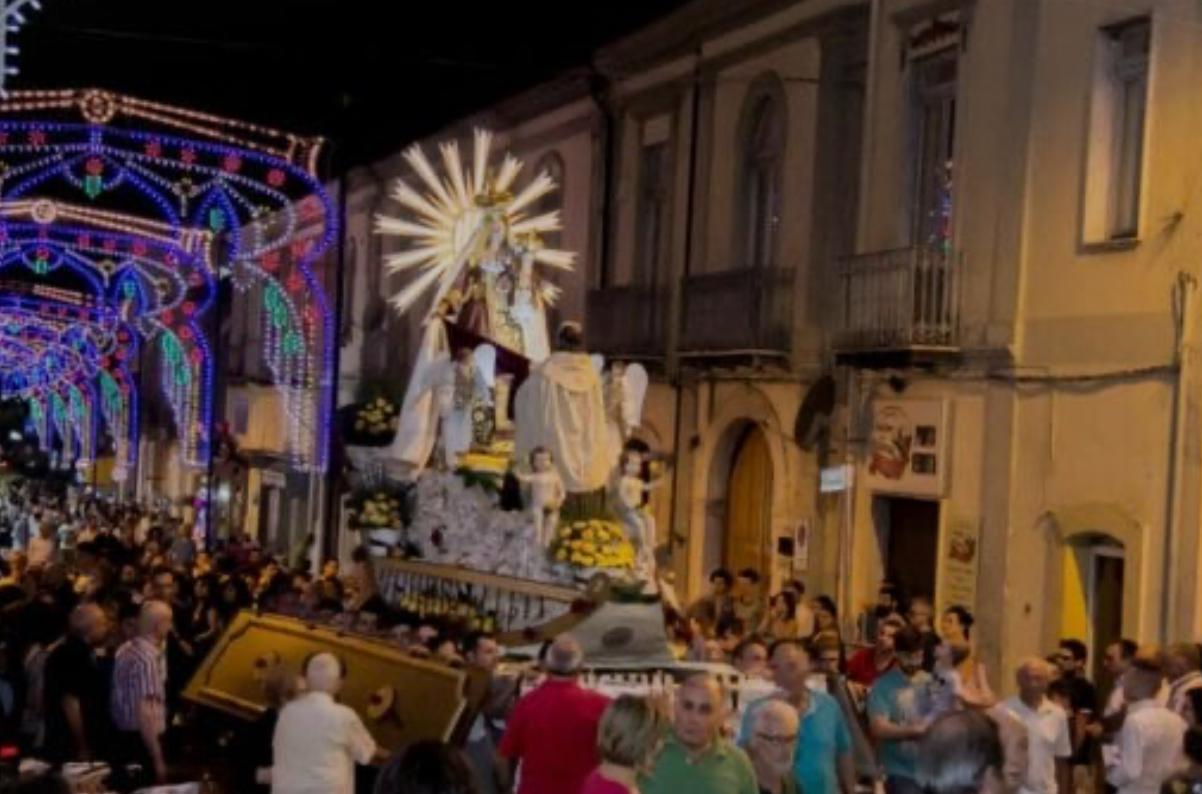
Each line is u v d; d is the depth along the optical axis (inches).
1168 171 610.5
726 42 939.3
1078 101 657.0
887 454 761.0
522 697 422.0
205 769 541.3
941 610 720.3
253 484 1737.2
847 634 775.7
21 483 2381.9
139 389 2213.3
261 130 1026.7
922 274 721.6
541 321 647.1
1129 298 625.3
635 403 583.8
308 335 1577.3
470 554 568.4
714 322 898.7
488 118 1253.1
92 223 1406.3
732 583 756.6
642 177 1031.0
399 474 595.8
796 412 836.6
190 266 1595.7
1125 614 616.1
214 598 715.4
